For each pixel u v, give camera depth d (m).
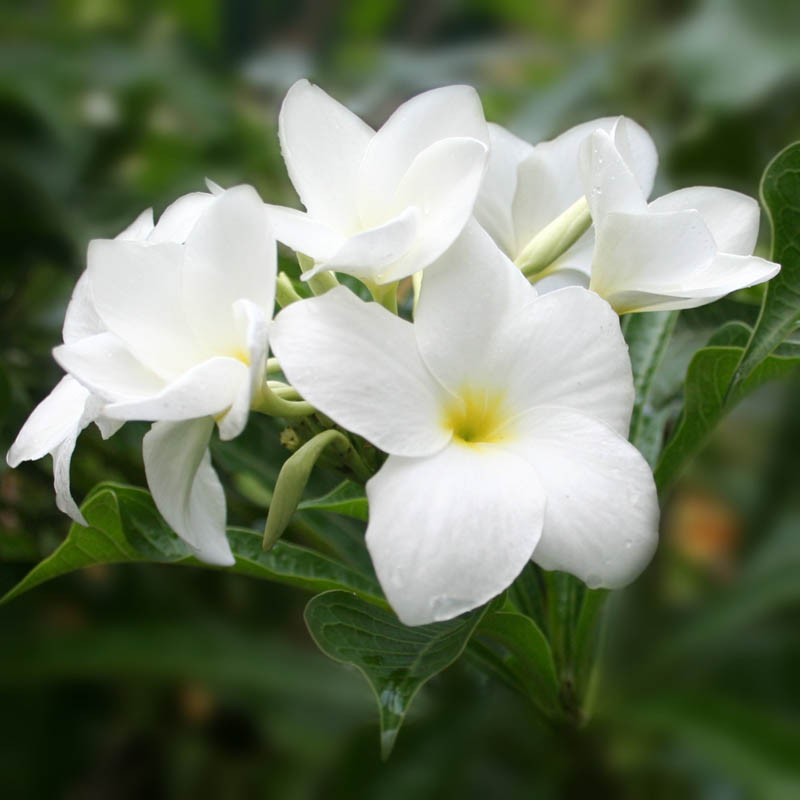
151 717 0.56
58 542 0.52
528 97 0.73
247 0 0.89
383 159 0.41
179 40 0.76
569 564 0.37
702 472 0.68
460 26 0.98
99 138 0.64
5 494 0.52
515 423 0.39
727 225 0.43
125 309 0.39
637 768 0.48
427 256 0.39
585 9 0.89
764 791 0.43
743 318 0.50
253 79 0.76
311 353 0.37
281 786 0.54
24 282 0.57
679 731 0.45
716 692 0.47
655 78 0.71
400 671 0.39
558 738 0.46
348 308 0.38
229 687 0.49
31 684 0.51
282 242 0.39
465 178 0.39
